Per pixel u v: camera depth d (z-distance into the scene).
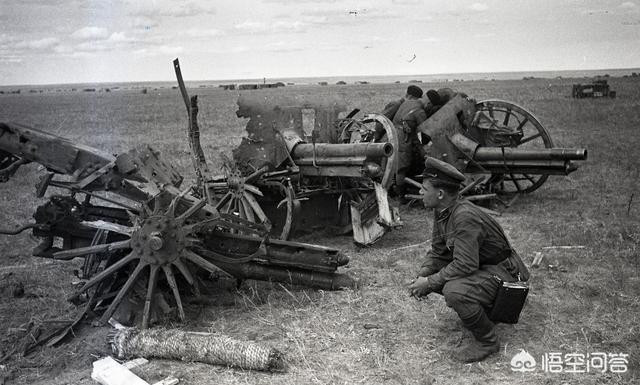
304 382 4.33
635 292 5.78
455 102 9.50
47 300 6.02
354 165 7.46
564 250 7.21
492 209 9.59
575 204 9.73
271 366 4.48
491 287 4.53
